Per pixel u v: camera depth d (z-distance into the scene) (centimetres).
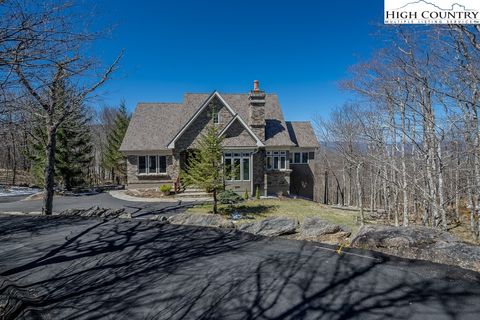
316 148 2703
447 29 835
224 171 1583
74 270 618
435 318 403
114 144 3738
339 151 2767
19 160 3644
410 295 466
